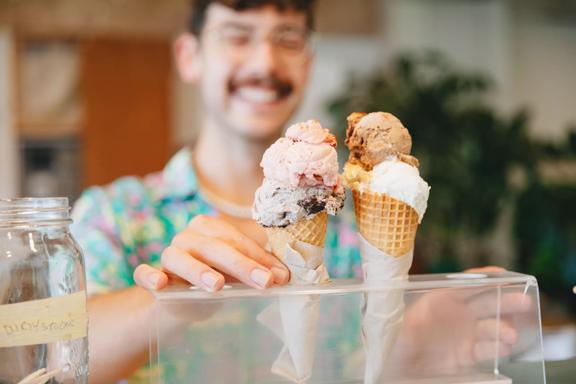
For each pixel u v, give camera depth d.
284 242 0.83
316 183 0.78
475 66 4.93
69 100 4.39
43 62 4.33
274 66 1.51
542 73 4.97
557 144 4.18
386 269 0.84
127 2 4.34
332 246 1.62
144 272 0.83
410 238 0.84
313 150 0.77
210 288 0.80
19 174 4.32
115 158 4.38
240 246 0.86
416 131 4.07
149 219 1.59
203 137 1.65
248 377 0.80
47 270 0.79
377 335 0.81
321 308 0.80
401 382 0.83
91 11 4.31
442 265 4.08
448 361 0.85
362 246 0.86
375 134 0.83
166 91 4.43
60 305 0.78
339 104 4.20
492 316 0.86
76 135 4.41
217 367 0.79
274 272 0.83
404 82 4.22
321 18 4.63
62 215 0.82
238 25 1.50
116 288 1.45
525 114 4.18
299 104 1.63
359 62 4.78
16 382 0.76
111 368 1.08
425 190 0.81
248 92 1.53
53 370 0.78
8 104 4.30
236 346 0.79
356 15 4.71
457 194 4.03
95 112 4.34
